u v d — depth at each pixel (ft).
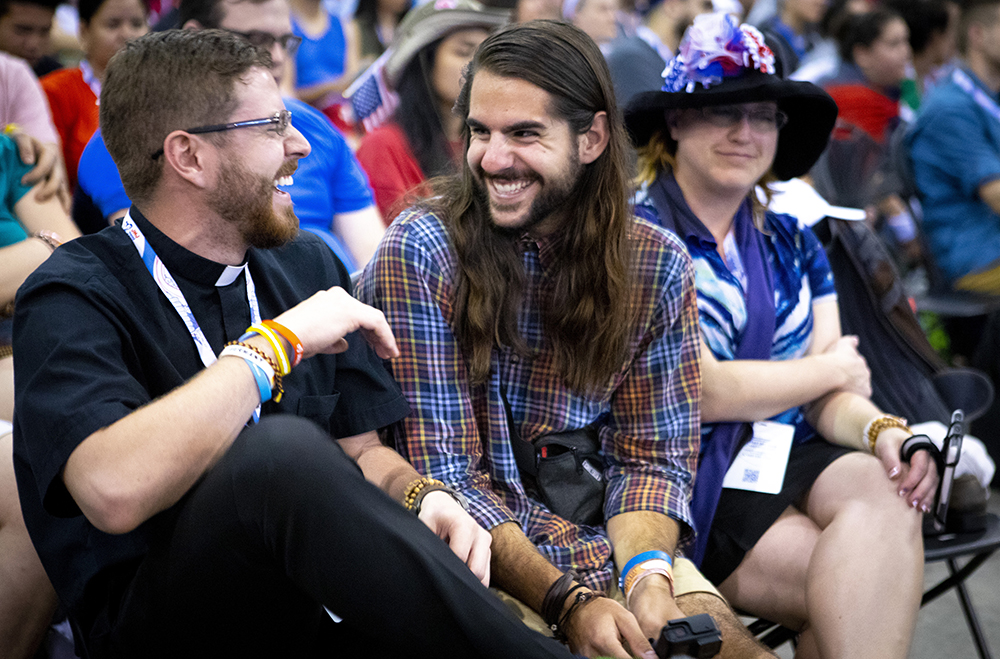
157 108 4.40
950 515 6.43
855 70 13.99
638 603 5.03
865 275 7.45
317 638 4.61
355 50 14.19
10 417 6.07
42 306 4.23
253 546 3.76
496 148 5.12
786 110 6.82
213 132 4.43
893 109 14.03
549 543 5.39
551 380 5.62
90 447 3.86
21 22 10.44
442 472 5.33
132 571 4.38
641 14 18.31
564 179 5.22
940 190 12.87
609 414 5.95
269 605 3.98
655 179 6.79
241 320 4.80
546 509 5.65
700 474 6.30
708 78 6.23
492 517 5.18
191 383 4.08
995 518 6.70
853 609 5.56
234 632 4.06
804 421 6.89
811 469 6.30
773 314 6.77
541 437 5.65
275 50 7.77
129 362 4.41
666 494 5.62
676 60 6.45
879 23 13.53
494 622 3.66
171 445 3.88
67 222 7.23
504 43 5.14
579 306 5.46
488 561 4.77
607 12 15.34
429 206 5.63
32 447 4.01
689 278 5.75
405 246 5.36
